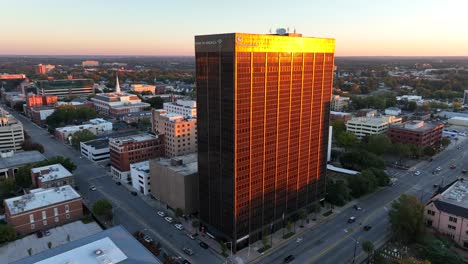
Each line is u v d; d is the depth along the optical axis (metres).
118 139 193.38
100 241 89.81
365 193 165.12
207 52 111.38
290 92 124.81
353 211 149.25
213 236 126.19
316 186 149.38
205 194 127.00
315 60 132.12
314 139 142.62
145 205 153.38
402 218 121.81
